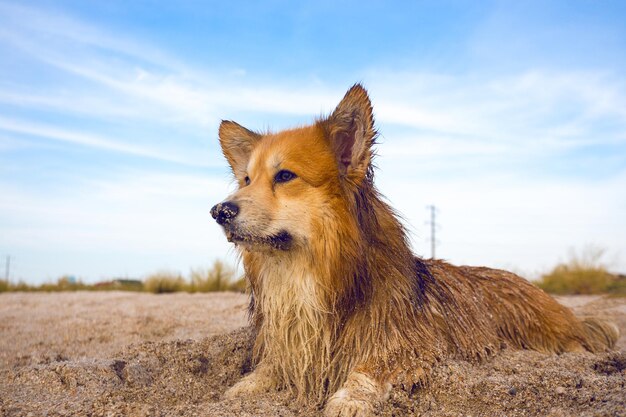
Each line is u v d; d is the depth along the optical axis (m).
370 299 1.01
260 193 1.03
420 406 0.95
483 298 1.24
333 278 1.00
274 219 1.01
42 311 2.39
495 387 0.96
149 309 2.42
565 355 1.19
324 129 1.05
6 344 1.62
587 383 0.97
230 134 1.23
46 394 1.04
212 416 0.94
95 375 1.12
